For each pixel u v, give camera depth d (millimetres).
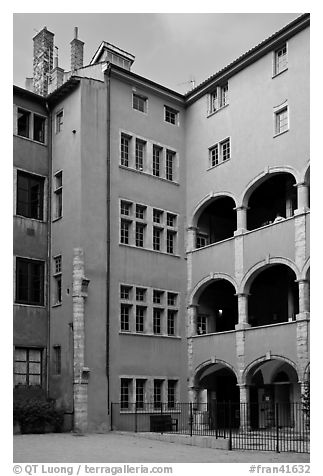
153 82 32156
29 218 29672
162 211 31844
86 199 28688
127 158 31203
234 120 30641
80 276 27750
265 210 33781
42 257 29719
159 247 31656
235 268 29312
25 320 28547
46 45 36688
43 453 19344
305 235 25984
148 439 24531
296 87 27500
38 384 28531
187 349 31516
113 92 30844
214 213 34094
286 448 21141
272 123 28484
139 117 31750
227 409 32094
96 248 28609
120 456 18953
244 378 28000
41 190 30469
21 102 30453
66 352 27828
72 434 25812
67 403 27203
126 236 30391
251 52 29703
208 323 32906
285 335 26391
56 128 30906
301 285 25938
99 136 29781
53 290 29344
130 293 29719
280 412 30297
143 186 31219
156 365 30016
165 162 32562
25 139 30172
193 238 32312
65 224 29172
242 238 29109
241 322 28594
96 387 27344
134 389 28781
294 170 27031
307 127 26703
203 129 32625
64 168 29844
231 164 30453
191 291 31781
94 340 27734
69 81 29672
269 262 27516
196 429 28844
